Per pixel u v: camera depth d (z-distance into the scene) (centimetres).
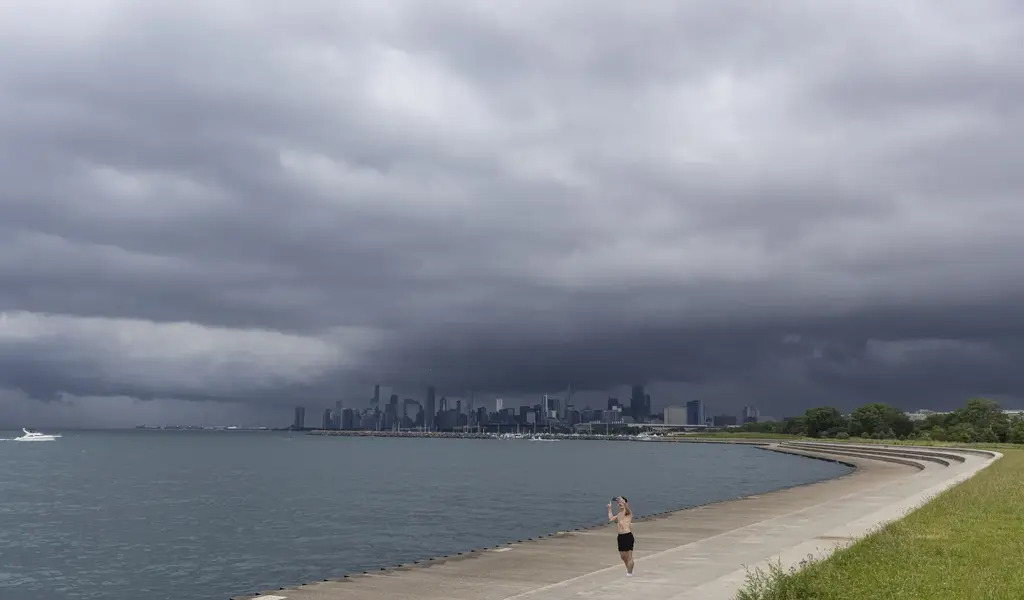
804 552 2898
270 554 4788
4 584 4047
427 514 6931
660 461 19962
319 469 15925
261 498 8881
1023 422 18438
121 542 5438
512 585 2650
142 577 4188
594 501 8231
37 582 4094
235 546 5150
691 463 18412
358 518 6662
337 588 2622
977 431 19225
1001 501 3894
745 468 15388
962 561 2338
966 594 1933
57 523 6606
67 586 3997
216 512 7362
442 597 2462
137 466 16950
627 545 2589
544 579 2753
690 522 4422
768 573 2423
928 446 14950
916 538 2770
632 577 2519
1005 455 9694
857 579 2109
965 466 7838
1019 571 2181
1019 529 2962
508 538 5316
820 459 17338
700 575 2516
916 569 2219
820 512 4309
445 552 4750
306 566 4378
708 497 8700
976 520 3231
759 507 5247
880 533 2977
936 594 1936
